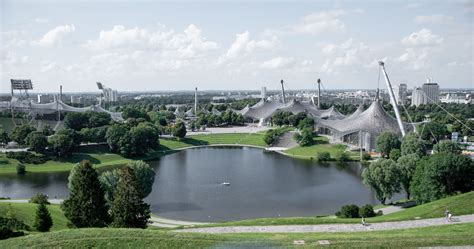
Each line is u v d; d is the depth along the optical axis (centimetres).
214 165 16200
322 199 10606
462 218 6250
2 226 5347
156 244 4631
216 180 13100
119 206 5884
